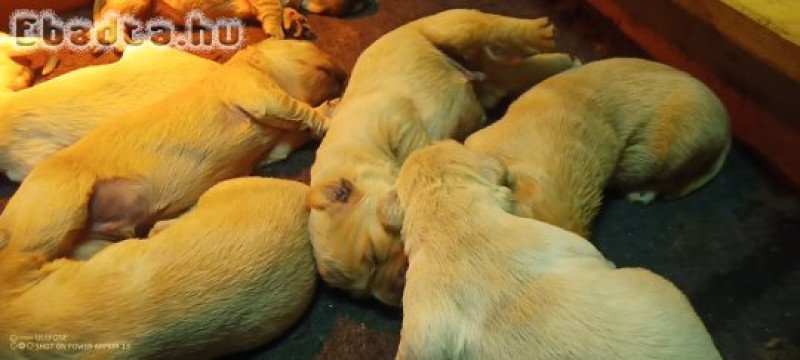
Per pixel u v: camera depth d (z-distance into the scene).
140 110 0.54
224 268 0.43
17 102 0.56
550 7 0.68
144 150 0.51
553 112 0.47
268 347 0.48
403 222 0.38
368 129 0.48
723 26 0.47
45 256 0.46
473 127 0.55
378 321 0.48
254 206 0.46
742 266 0.47
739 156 0.54
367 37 0.68
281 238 0.45
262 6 0.68
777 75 0.48
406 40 0.53
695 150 0.48
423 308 0.34
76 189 0.48
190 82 0.57
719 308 0.46
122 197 0.50
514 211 0.38
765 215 0.50
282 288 0.45
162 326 0.41
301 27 0.69
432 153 0.39
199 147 0.52
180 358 0.43
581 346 0.31
